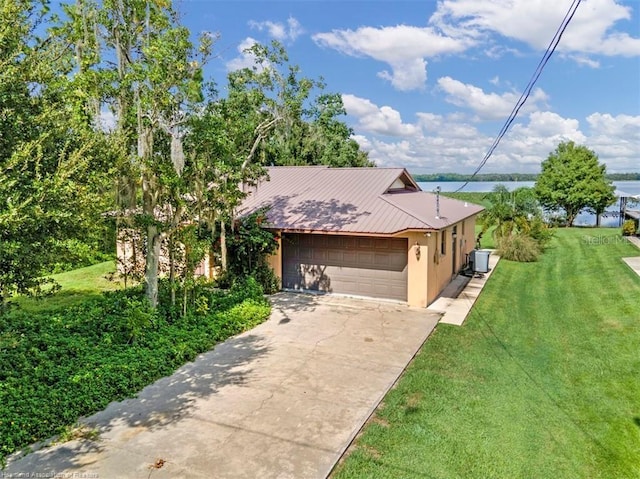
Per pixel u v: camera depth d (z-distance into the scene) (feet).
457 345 30.45
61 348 25.84
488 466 16.87
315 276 45.80
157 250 34.27
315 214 45.29
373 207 45.16
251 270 45.34
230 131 37.88
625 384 24.44
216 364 26.55
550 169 122.83
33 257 19.63
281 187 55.26
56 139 21.70
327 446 17.93
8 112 19.52
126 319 29.35
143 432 18.90
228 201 36.50
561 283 50.14
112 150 26.04
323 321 35.58
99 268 53.88
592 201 117.60
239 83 42.88
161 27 31.81
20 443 17.70
